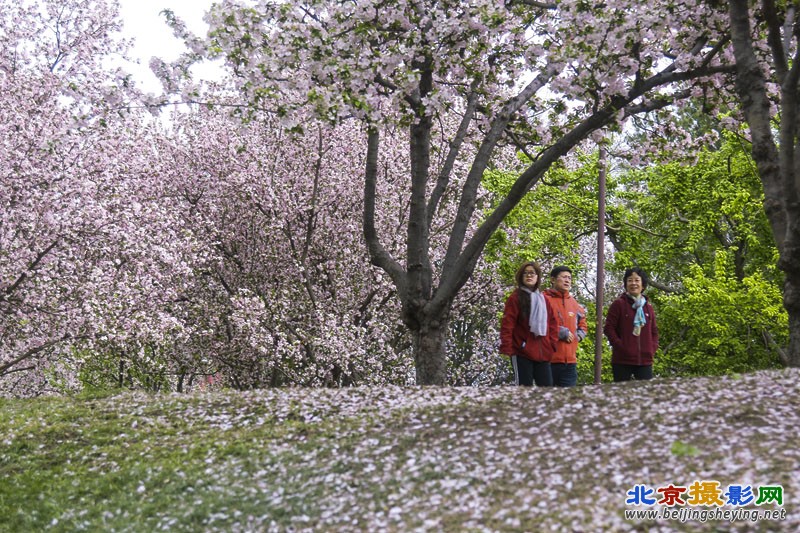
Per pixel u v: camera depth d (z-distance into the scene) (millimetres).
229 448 9516
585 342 26812
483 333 27828
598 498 6516
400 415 9867
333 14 11375
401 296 13922
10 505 8852
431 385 12461
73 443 10312
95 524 8172
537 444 8055
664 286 28672
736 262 28062
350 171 21625
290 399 11258
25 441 10406
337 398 11125
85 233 16344
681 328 27906
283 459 8914
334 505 7480
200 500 8172
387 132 21750
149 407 11500
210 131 21406
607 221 28219
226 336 22203
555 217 27922
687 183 27047
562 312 11734
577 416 8734
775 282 26016
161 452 9727
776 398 8508
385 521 6875
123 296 17250
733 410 8195
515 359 11477
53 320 17031
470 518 6582
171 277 19594
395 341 23391
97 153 16938
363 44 11664
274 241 21828
